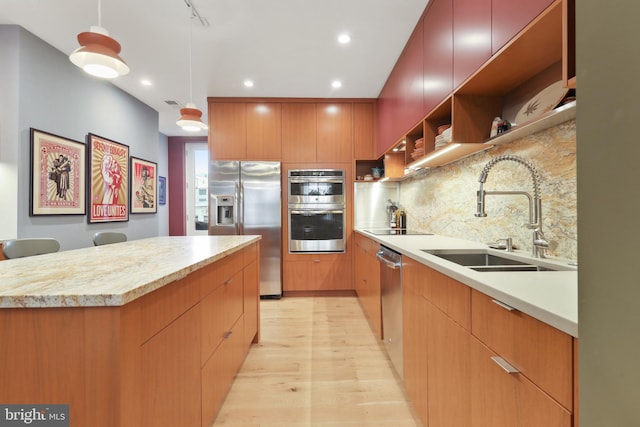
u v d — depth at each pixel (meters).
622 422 0.47
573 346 0.60
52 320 0.76
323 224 3.96
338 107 4.03
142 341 0.86
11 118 2.50
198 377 1.28
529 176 1.56
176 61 3.08
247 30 2.55
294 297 3.92
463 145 1.78
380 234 2.86
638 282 0.45
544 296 0.76
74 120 3.08
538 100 1.44
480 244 1.97
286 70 3.27
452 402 1.14
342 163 4.02
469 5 1.54
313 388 1.88
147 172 4.39
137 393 0.83
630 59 0.45
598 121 0.51
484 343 0.93
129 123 3.98
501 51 1.28
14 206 2.50
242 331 2.05
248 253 2.24
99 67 1.72
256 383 1.94
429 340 1.37
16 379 0.76
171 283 1.05
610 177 0.49
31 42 2.61
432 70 2.04
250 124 3.99
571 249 1.30
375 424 1.56
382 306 2.44
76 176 3.09
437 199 2.73
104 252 1.57
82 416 0.76
